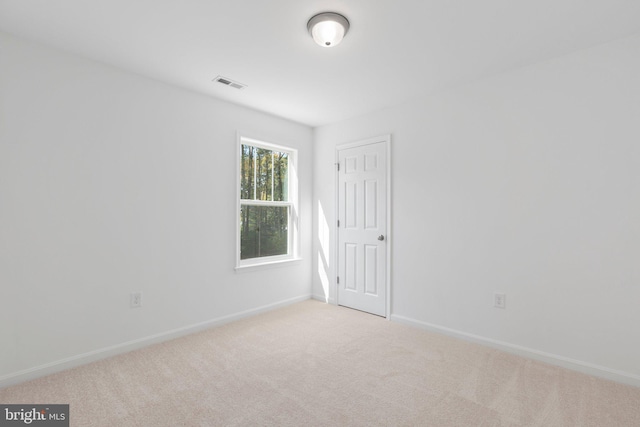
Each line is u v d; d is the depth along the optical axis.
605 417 1.75
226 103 3.28
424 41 2.16
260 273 3.60
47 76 2.22
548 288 2.42
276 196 3.90
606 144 2.19
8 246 2.07
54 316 2.24
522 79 2.54
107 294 2.49
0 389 2.00
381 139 3.47
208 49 2.28
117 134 2.54
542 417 1.75
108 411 1.79
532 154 2.49
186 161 2.97
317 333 2.99
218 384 2.08
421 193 3.15
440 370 2.28
